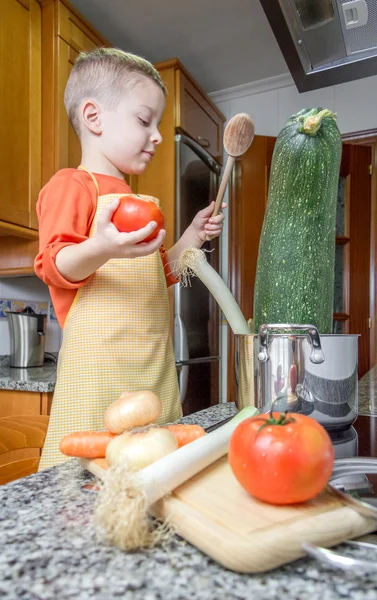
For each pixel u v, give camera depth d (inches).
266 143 86.3
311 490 12.1
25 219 54.7
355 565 10.0
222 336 93.5
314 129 25.7
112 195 31.1
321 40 34.0
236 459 12.9
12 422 46.1
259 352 21.5
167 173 73.2
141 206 22.0
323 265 25.7
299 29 32.8
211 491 13.5
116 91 32.0
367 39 33.7
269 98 92.7
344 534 11.5
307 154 25.6
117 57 33.2
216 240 88.4
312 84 40.4
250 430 12.9
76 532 12.1
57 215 29.0
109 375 29.6
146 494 11.9
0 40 51.3
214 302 89.2
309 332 21.0
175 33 74.4
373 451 20.8
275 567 10.4
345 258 83.9
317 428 12.8
